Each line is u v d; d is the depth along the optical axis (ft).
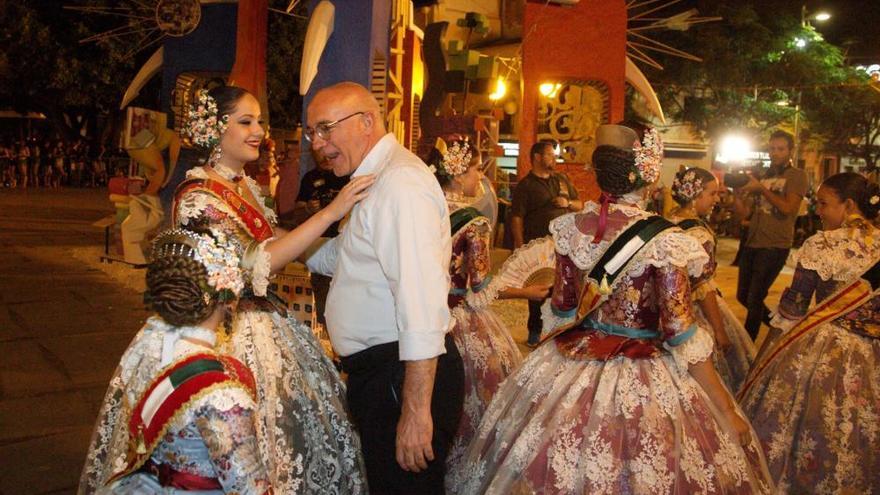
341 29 19.81
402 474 9.84
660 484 9.81
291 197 24.39
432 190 9.56
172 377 7.61
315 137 10.18
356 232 9.80
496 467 10.71
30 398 17.39
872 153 85.61
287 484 10.46
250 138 11.21
